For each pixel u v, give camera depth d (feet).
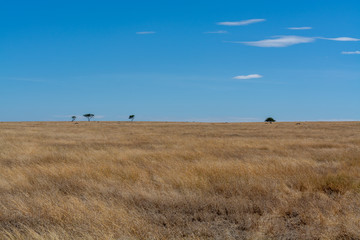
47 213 22.30
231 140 87.45
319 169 40.32
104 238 17.81
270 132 138.00
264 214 22.43
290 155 55.83
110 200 25.38
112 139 95.04
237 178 32.81
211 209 23.99
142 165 43.37
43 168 38.09
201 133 129.18
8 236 18.84
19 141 82.33
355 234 18.60
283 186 30.04
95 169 38.19
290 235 19.22
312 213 22.43
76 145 74.84
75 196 26.73
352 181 31.14
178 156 52.70
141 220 20.76
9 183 31.96
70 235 18.63
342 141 88.53
